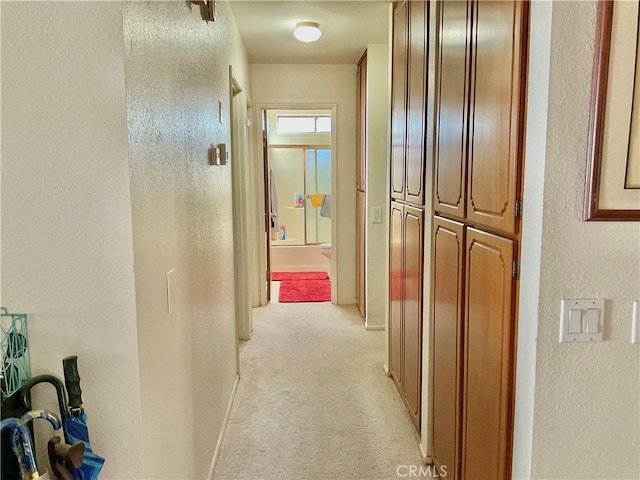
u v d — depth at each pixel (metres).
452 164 1.81
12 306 1.08
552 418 1.18
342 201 4.71
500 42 1.33
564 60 1.07
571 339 1.15
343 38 3.62
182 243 1.58
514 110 1.24
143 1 1.17
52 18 1.02
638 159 1.09
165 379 1.36
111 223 1.07
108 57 1.03
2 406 1.00
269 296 4.98
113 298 1.09
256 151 4.61
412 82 2.43
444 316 1.94
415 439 2.38
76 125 1.04
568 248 1.12
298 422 2.55
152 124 1.25
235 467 2.16
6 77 1.03
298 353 3.54
